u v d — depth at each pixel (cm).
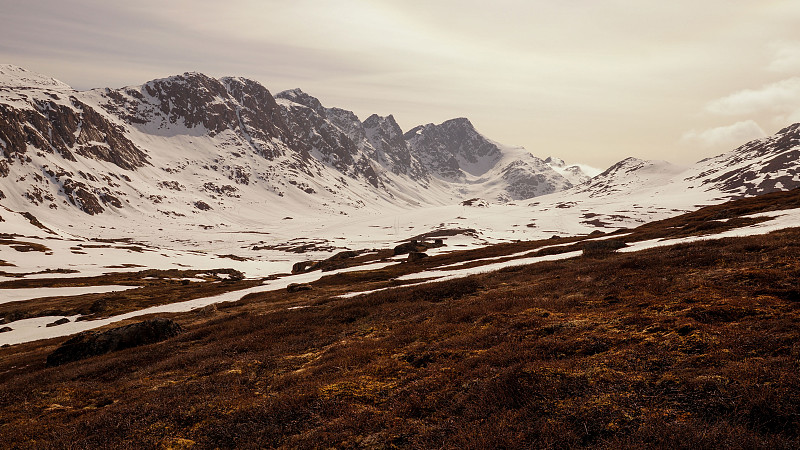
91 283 11469
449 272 6044
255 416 1254
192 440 1195
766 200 7612
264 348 2575
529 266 4462
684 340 1138
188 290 9525
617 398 902
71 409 1889
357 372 1552
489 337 1634
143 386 2097
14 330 6594
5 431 1644
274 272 17250
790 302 1373
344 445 997
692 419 782
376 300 3550
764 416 754
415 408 1114
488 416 971
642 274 2541
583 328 1513
